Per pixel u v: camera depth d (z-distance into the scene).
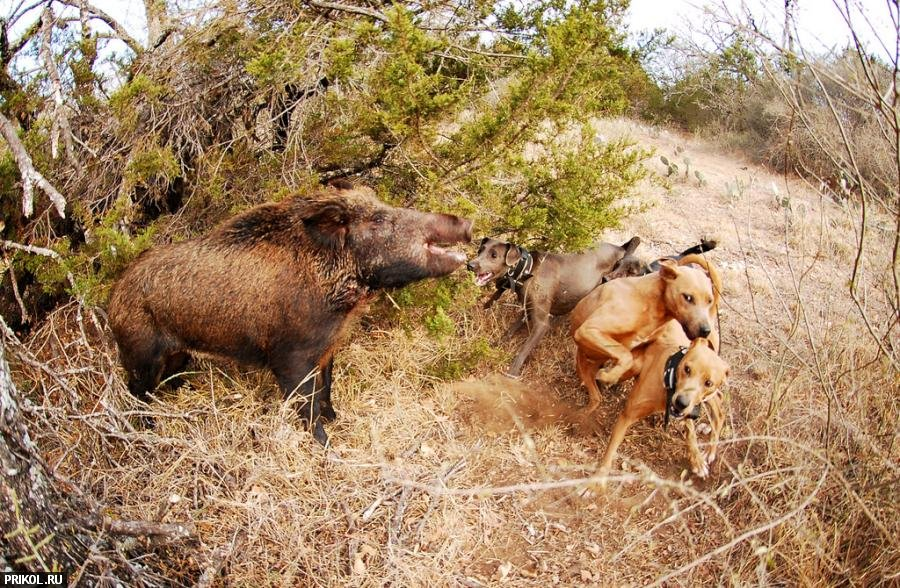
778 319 3.30
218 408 2.41
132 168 2.74
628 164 2.84
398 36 2.42
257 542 2.00
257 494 2.15
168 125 3.02
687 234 4.46
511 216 2.77
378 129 2.73
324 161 2.94
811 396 2.36
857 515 1.95
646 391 2.34
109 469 2.12
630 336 2.45
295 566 1.93
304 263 2.27
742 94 6.72
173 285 2.28
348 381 2.80
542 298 3.01
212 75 3.06
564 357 3.13
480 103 3.03
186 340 2.36
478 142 2.66
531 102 2.59
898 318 2.11
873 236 2.71
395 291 2.82
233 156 2.95
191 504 2.09
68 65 2.97
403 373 2.83
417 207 2.79
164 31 3.11
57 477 1.66
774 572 1.96
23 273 2.93
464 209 2.62
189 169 3.01
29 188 1.85
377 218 2.29
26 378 2.55
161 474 2.13
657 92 7.54
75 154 2.89
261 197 2.94
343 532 2.12
